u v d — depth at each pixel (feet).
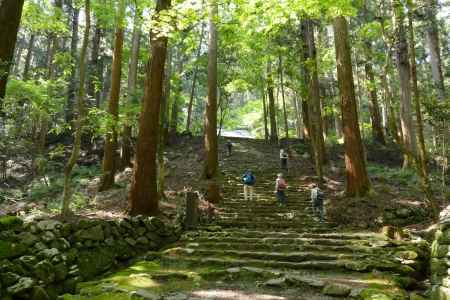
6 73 22.16
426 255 27.78
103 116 32.48
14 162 56.18
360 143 47.14
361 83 93.50
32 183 53.16
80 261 22.58
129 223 28.66
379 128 80.64
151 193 35.04
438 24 67.97
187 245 30.71
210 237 32.86
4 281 17.20
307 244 30.42
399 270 24.49
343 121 47.93
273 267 25.79
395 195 45.70
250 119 119.55
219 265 26.16
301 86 58.75
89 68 76.74
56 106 47.67
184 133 85.25
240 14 32.42
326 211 43.09
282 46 59.06
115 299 18.51
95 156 68.13
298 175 60.39
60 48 89.56
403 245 29.22
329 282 21.29
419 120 35.06
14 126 25.99
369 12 55.57
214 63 50.83
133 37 58.29
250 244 30.14
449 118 37.52
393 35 35.24
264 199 49.19
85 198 44.42
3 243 17.98
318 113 54.75
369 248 28.35
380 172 59.26
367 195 45.21
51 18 48.52
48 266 19.63
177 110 89.76
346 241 30.30
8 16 24.82
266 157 74.13
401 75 57.36
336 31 49.42
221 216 42.04
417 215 40.55
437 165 56.54
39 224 21.02
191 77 91.50
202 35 76.38
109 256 25.41
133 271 24.64
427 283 24.04
